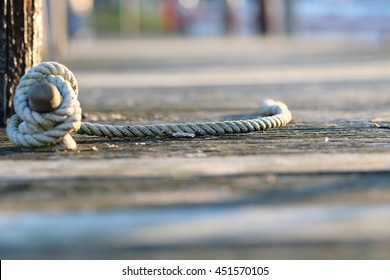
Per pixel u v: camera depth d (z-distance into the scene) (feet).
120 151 10.25
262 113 15.90
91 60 40.81
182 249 6.25
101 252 6.21
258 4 83.76
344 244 6.30
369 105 17.28
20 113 9.96
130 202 7.54
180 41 76.23
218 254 6.14
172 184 8.22
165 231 6.65
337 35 84.43
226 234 6.56
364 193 7.76
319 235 6.50
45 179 8.48
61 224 6.87
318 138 11.37
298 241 6.37
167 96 20.76
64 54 43.83
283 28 87.10
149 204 7.45
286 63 36.86
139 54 48.11
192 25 107.86
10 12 12.50
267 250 6.20
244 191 7.89
